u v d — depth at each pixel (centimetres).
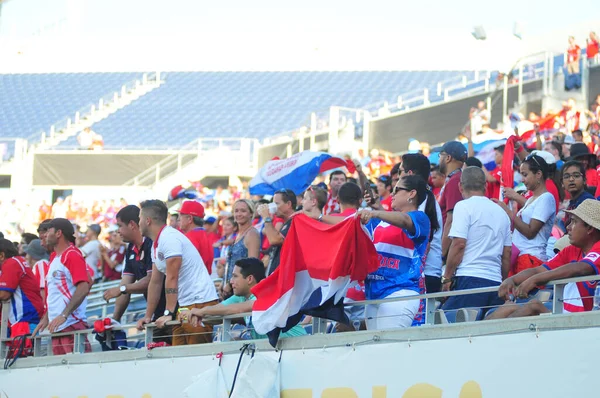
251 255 2070
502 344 1252
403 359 1384
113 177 6531
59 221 2148
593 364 1145
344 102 7925
